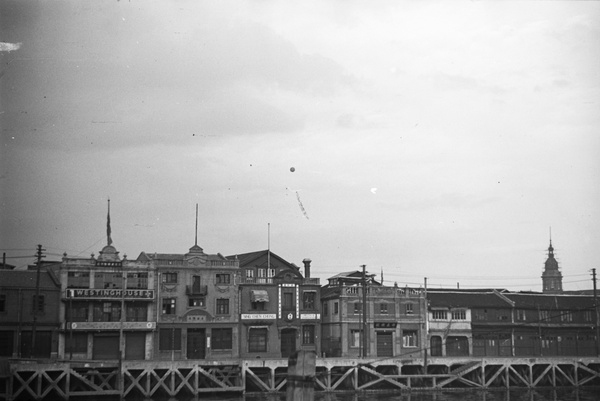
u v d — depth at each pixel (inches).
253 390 3420.3
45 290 3531.0
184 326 3757.4
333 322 4121.6
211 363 3282.5
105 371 3198.8
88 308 3602.4
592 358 3934.5
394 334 4143.7
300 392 834.2
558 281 5954.7
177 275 3791.8
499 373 3745.1
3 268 3580.2
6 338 3449.8
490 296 4530.0
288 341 4003.4
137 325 3644.2
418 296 4224.9
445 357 3762.3
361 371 3565.5
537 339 4527.6
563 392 3656.5
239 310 3892.7
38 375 2957.7
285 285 4020.7
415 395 3405.5
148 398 3132.4
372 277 4480.8
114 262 3673.7
